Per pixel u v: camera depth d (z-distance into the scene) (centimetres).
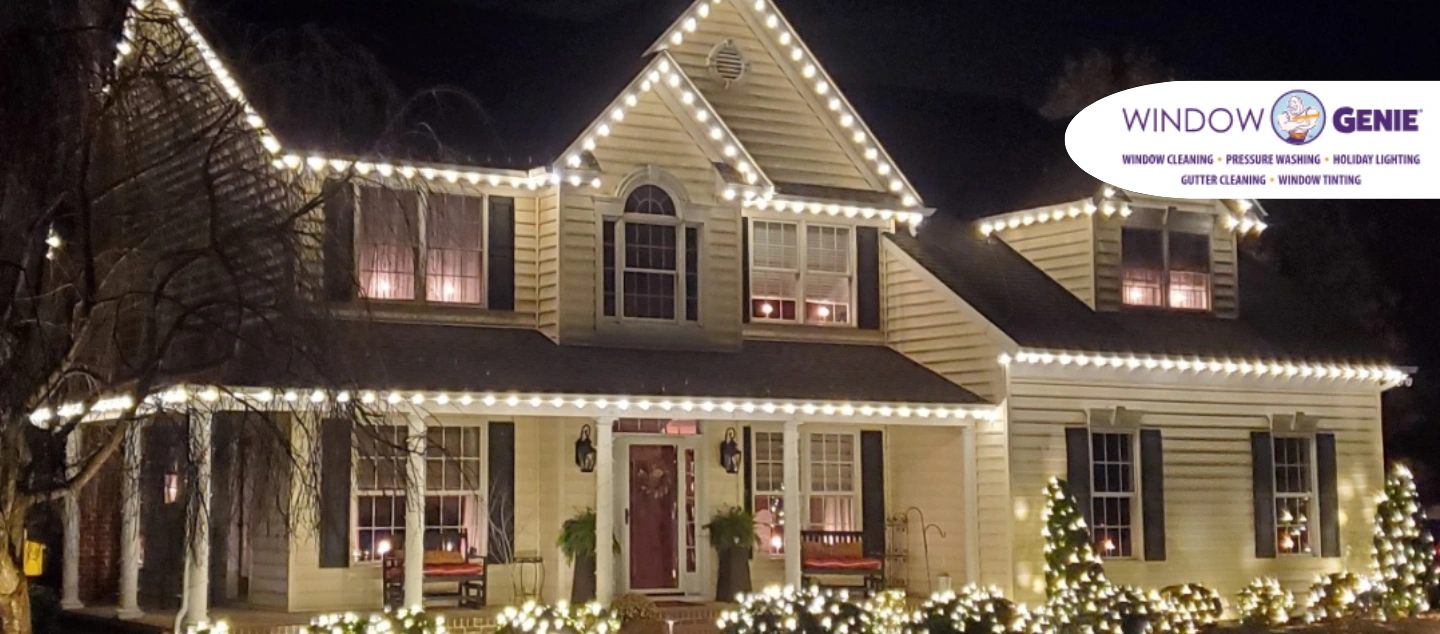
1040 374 2561
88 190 1734
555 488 2408
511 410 2177
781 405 2364
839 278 2702
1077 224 2766
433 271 2358
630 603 2245
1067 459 2573
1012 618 2262
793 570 2377
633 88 2414
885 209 2691
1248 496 2766
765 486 2617
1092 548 2506
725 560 2456
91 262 1706
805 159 2662
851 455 2683
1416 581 2853
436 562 2298
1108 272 2745
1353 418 2923
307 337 1736
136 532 2152
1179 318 2814
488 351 2280
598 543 2214
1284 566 2795
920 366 2653
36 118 1750
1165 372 2684
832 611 2130
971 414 2533
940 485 2633
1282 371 2775
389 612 1970
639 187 2456
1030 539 2522
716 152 2511
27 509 1780
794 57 2648
